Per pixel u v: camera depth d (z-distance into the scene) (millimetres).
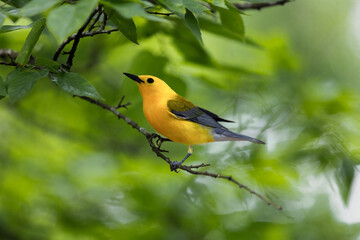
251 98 11719
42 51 10609
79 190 12078
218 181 11211
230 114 11656
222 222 11250
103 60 11766
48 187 11953
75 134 13875
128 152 13578
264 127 11219
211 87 10953
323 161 9992
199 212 11195
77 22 4297
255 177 11102
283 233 11430
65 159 13234
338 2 19281
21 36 10656
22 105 13609
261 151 11055
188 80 10586
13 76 5484
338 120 10898
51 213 11797
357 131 10719
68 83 5512
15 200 11898
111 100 11953
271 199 11375
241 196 11383
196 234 11320
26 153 12992
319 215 12828
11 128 13961
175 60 9898
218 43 13234
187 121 8297
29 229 11633
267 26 19172
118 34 10633
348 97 10828
